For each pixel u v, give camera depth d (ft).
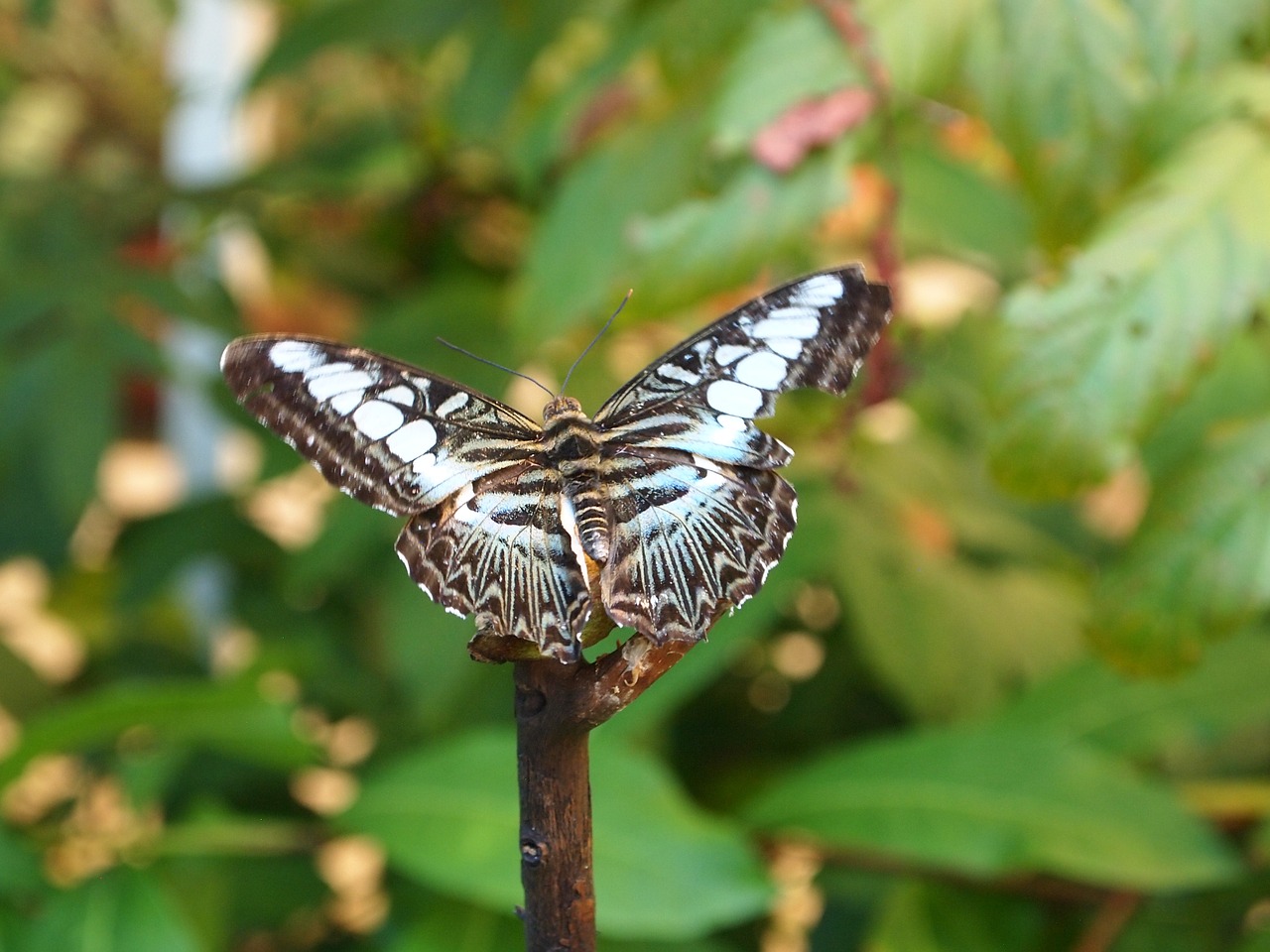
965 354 2.34
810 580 2.30
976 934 2.09
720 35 2.06
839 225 2.16
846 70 1.98
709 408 1.92
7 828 2.11
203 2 2.74
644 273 2.00
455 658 2.18
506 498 1.90
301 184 2.41
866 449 2.28
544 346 2.06
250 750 2.11
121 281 2.35
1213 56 1.95
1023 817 2.03
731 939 2.26
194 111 2.74
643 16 2.12
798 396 2.27
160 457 4.43
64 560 2.55
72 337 2.31
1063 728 2.13
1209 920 2.09
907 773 2.08
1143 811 2.03
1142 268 1.90
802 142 1.98
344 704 2.39
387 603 2.22
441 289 2.31
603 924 1.98
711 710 2.41
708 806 2.32
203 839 2.11
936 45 1.98
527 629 1.69
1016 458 1.91
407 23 2.27
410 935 2.06
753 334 1.91
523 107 2.33
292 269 2.59
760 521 1.90
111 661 2.54
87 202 2.42
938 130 2.20
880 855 2.12
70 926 2.02
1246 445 1.93
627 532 1.90
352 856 2.62
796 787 2.11
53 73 2.91
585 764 1.70
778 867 2.19
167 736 2.09
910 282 2.46
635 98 2.12
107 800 2.41
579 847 1.70
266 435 2.35
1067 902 2.12
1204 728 2.10
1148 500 1.95
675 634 1.69
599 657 1.69
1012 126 1.97
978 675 2.21
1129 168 1.96
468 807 2.06
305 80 2.80
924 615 2.21
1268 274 1.89
